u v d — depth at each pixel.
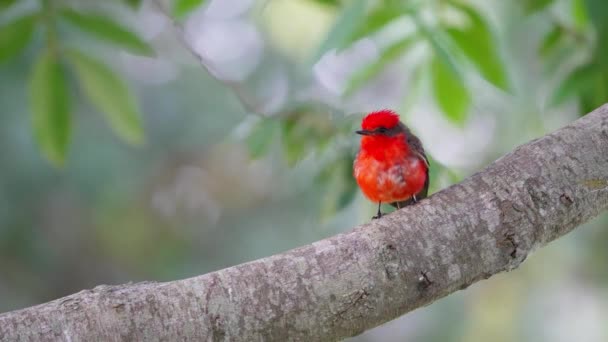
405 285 6.08
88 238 21.05
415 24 9.15
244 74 20.38
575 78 9.20
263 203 21.83
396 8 9.20
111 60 18.53
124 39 9.67
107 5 13.46
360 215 10.29
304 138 9.86
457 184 6.50
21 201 18.50
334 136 9.87
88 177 18.73
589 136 6.61
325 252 6.05
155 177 20.89
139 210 21.23
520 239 6.28
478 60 9.25
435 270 6.14
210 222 22.19
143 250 21.92
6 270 20.25
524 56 15.07
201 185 21.78
